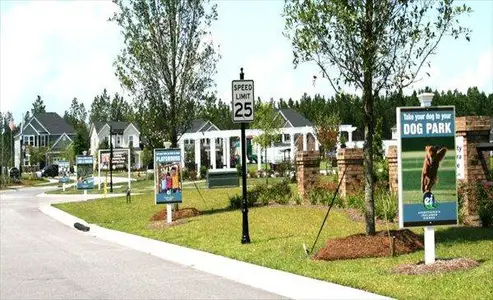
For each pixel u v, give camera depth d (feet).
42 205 125.90
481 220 51.70
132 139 367.86
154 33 75.82
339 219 59.26
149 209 89.51
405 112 36.24
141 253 52.19
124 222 78.43
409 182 36.09
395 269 35.60
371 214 44.06
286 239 51.13
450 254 39.50
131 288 36.14
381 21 42.01
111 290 35.65
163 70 76.28
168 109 77.25
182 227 64.80
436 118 36.45
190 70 76.95
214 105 79.36
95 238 65.82
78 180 128.98
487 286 29.89
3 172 246.68
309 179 77.30
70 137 382.42
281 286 34.63
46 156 355.56
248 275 38.70
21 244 61.82
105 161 164.76
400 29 42.04
